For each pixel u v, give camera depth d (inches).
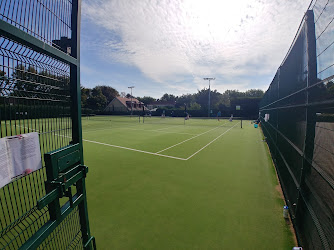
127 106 2021.4
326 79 71.6
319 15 80.1
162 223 108.9
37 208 49.8
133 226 106.0
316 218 75.1
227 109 1465.3
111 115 1737.2
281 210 123.0
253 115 1376.7
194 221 110.8
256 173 194.1
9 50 45.1
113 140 390.0
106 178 179.8
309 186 87.7
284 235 98.7
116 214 118.0
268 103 398.6
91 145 337.4
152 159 246.2
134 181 172.2
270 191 151.6
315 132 84.1
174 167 213.2
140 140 391.2
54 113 61.6
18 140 47.8
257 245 91.6
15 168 46.9
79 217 74.2
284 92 178.7
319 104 76.6
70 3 67.5
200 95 2143.2
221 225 107.0
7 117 46.0
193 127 683.4
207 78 1445.6
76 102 69.0
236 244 92.3
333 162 67.2
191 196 142.6
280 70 206.8
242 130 597.0
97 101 1861.5
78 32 68.6
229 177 182.5
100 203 132.0
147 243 93.0
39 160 54.5
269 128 335.9
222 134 496.1
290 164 134.4
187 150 299.6
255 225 107.0
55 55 56.2
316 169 79.4
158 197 140.9
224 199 137.8
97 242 93.4
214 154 273.6
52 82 60.2
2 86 44.4
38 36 51.6
